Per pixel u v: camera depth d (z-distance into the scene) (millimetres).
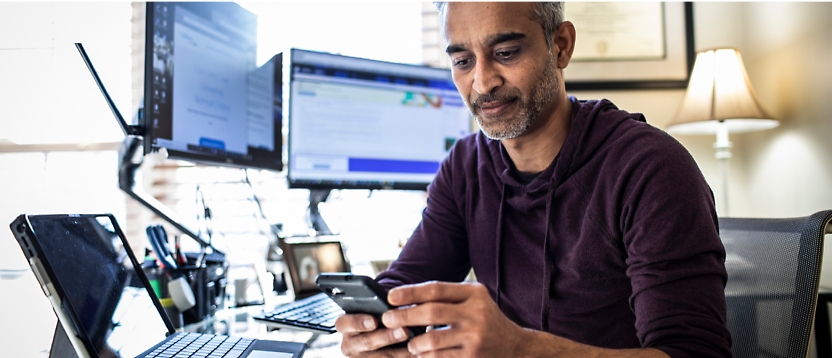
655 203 702
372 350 619
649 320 636
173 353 642
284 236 1337
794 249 765
